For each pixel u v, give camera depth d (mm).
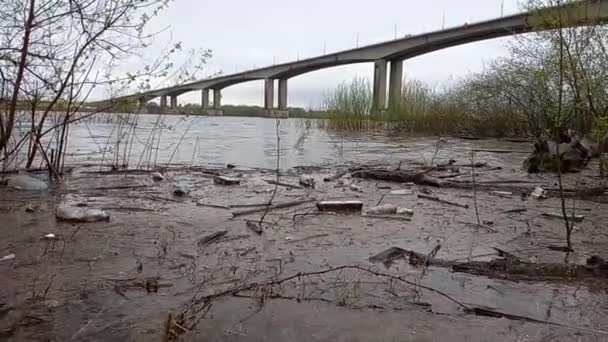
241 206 4828
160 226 3922
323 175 7500
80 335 2014
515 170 8633
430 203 5223
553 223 4324
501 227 4133
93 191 5523
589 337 2084
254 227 3918
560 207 5109
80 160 8703
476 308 2373
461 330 2137
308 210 4703
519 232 3963
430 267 3021
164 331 2051
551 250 3436
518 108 15891
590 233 3965
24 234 3551
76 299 2387
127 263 2959
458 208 4973
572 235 3889
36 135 6262
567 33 8094
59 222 3947
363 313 2295
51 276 2697
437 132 23125
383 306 2383
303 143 14789
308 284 2658
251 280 2705
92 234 3602
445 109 23031
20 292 2455
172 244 3404
